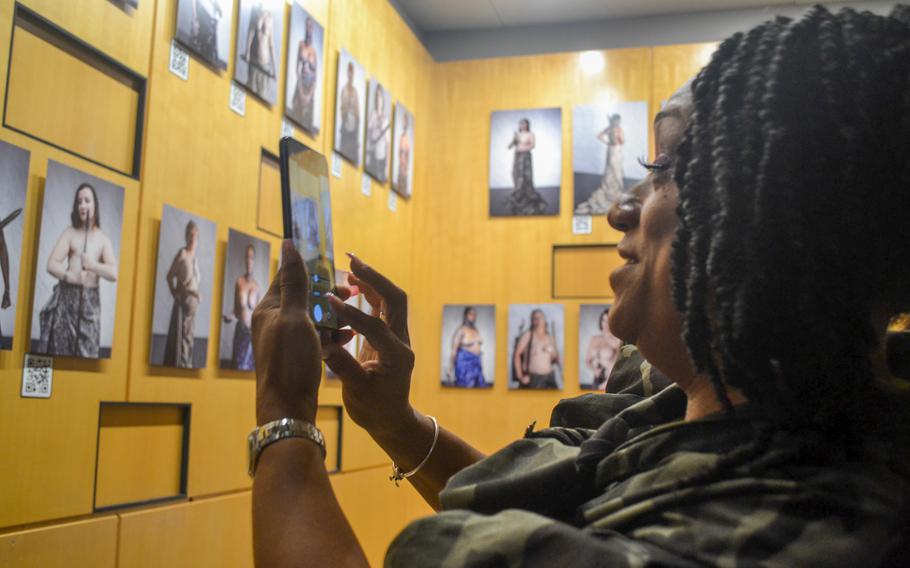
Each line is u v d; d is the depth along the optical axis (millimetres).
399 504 4805
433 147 5496
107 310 2412
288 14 3535
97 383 2391
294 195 826
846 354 521
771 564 458
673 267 589
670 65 5270
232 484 3043
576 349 5184
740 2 5215
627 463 596
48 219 2195
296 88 3549
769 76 538
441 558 521
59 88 2281
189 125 2838
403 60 5000
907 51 538
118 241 2471
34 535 2156
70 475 2277
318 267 848
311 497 600
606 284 5191
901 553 464
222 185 3020
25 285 2139
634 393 902
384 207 4695
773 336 521
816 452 513
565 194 5309
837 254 513
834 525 468
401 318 952
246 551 3111
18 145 2113
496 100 5465
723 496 507
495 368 5273
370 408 903
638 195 668
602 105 5305
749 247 526
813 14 552
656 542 499
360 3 4340
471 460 931
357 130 4246
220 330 2979
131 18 2557
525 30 5617
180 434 2809
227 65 3035
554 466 656
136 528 2529
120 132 2531
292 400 647
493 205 5379
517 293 5293
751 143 539
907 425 535
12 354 2100
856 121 518
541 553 495
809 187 516
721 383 562
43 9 2207
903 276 529
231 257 3035
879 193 520
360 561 568
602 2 5258
